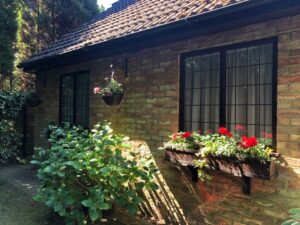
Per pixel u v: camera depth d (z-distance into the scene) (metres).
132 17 6.44
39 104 8.77
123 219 5.07
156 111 5.12
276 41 3.67
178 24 4.16
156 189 4.89
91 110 6.59
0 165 8.77
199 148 4.18
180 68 4.79
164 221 5.02
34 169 8.19
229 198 4.11
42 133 8.02
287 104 3.53
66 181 4.47
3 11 9.96
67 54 6.36
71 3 13.22
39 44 13.09
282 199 3.55
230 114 4.20
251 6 3.42
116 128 5.92
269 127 3.79
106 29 6.71
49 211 5.12
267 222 3.69
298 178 3.41
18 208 5.23
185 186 4.70
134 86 5.54
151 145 5.21
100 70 6.36
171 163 4.89
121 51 5.77
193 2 4.89
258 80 3.90
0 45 9.97
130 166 4.61
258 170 3.46
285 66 3.56
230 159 3.69
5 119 8.92
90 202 4.08
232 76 4.18
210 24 4.11
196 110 4.63
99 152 4.56
